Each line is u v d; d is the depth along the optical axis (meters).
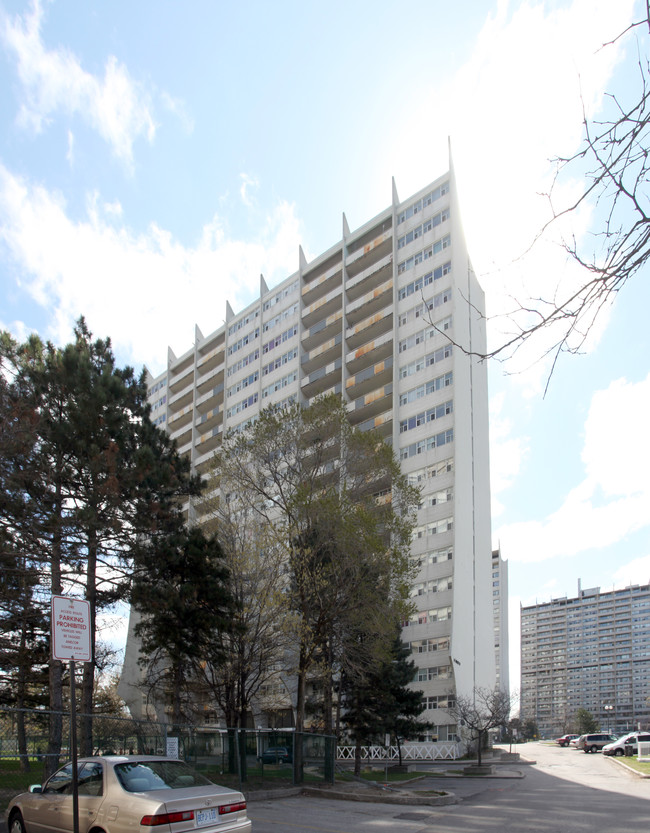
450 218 59.44
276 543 25.20
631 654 185.62
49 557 20.16
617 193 3.62
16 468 19.89
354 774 29.47
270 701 41.16
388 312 61.19
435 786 26.45
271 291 74.38
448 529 53.06
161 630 22.31
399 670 37.56
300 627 23.20
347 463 26.48
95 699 43.06
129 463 22.73
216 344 82.25
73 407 21.41
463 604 52.72
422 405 57.06
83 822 8.20
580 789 24.08
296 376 67.25
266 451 26.28
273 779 21.34
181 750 18.25
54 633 6.58
